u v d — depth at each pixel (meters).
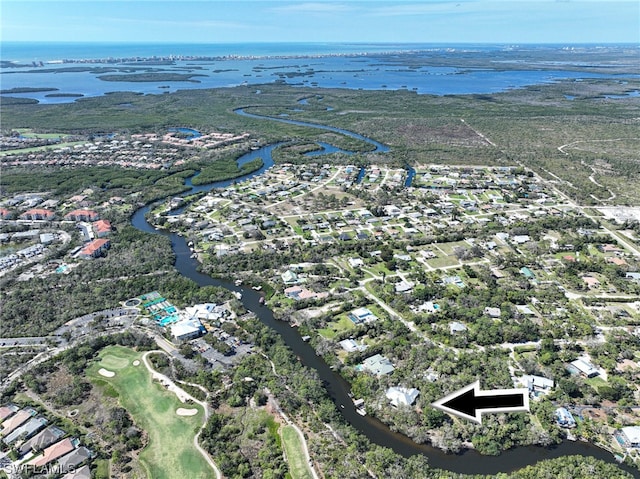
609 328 170.50
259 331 167.12
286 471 112.94
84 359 151.62
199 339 163.12
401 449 122.31
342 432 123.31
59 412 130.88
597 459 118.06
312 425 126.25
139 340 160.00
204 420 128.25
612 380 142.88
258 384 142.12
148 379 143.75
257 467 114.50
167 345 160.25
